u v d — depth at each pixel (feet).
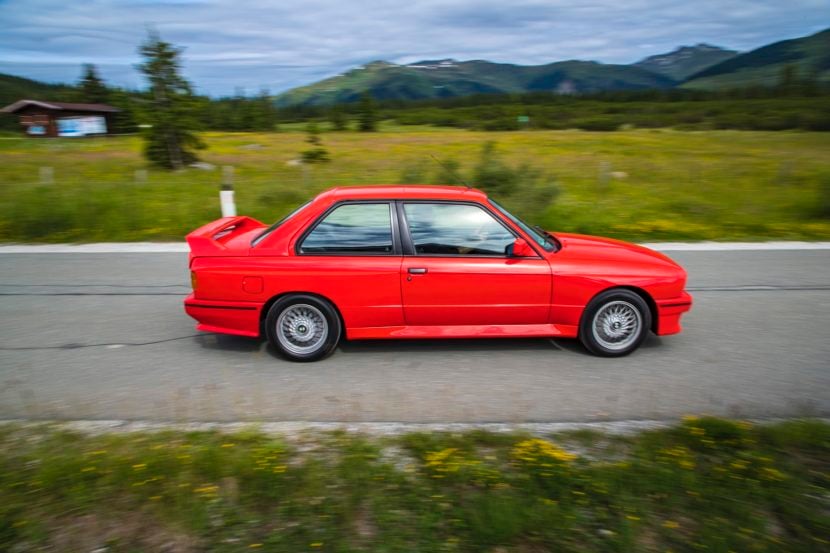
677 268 16.76
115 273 26.78
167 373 15.64
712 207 46.16
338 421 12.80
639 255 17.17
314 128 103.86
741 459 10.62
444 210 16.12
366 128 234.79
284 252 15.90
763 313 20.80
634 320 16.57
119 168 86.79
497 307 16.14
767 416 13.16
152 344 17.87
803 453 10.94
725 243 34.17
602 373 15.61
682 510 9.20
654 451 10.93
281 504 9.20
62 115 202.69
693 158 102.47
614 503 9.27
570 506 9.18
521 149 126.31
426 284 15.80
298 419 12.96
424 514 8.93
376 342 17.88
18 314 20.86
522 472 10.17
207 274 15.97
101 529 8.76
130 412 13.32
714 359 16.61
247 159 103.04
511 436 11.54
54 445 11.41
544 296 16.11
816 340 18.16
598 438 11.66
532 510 8.92
